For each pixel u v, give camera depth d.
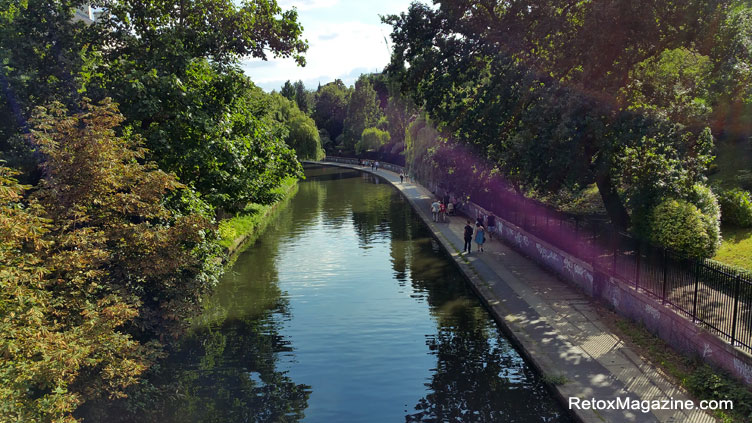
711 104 26.48
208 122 16.59
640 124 18.22
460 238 30.86
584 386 11.54
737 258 17.17
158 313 13.02
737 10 22.72
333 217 42.91
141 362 11.01
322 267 26.02
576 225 20.36
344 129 127.75
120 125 15.77
